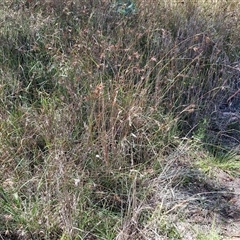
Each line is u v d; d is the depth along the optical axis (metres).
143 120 3.26
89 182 2.81
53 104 3.32
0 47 3.95
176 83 3.73
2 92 3.38
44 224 2.56
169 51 3.76
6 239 2.55
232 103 4.00
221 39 4.32
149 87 3.63
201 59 4.09
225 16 4.75
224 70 4.00
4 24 4.23
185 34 4.34
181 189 3.03
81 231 2.54
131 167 2.99
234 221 2.82
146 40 4.09
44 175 2.80
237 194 3.05
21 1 4.62
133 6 4.56
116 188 2.88
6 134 3.09
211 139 3.55
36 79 3.73
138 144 3.16
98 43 3.90
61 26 4.30
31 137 3.06
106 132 3.03
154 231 2.60
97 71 3.52
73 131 3.17
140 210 2.62
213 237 2.64
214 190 3.08
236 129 3.74
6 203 2.63
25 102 3.43
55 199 2.66
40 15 4.33
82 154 2.92
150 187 2.87
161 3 4.87
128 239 2.54
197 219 2.80
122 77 3.44
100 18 4.37
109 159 2.96
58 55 3.84
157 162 3.11
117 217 2.69
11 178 2.82
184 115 3.66
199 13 4.75
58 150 2.87
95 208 2.73
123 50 3.88
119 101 3.27
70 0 4.61
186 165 3.25
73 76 3.55
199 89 3.75
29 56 3.91
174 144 3.40
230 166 3.30
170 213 2.79
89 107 3.24
